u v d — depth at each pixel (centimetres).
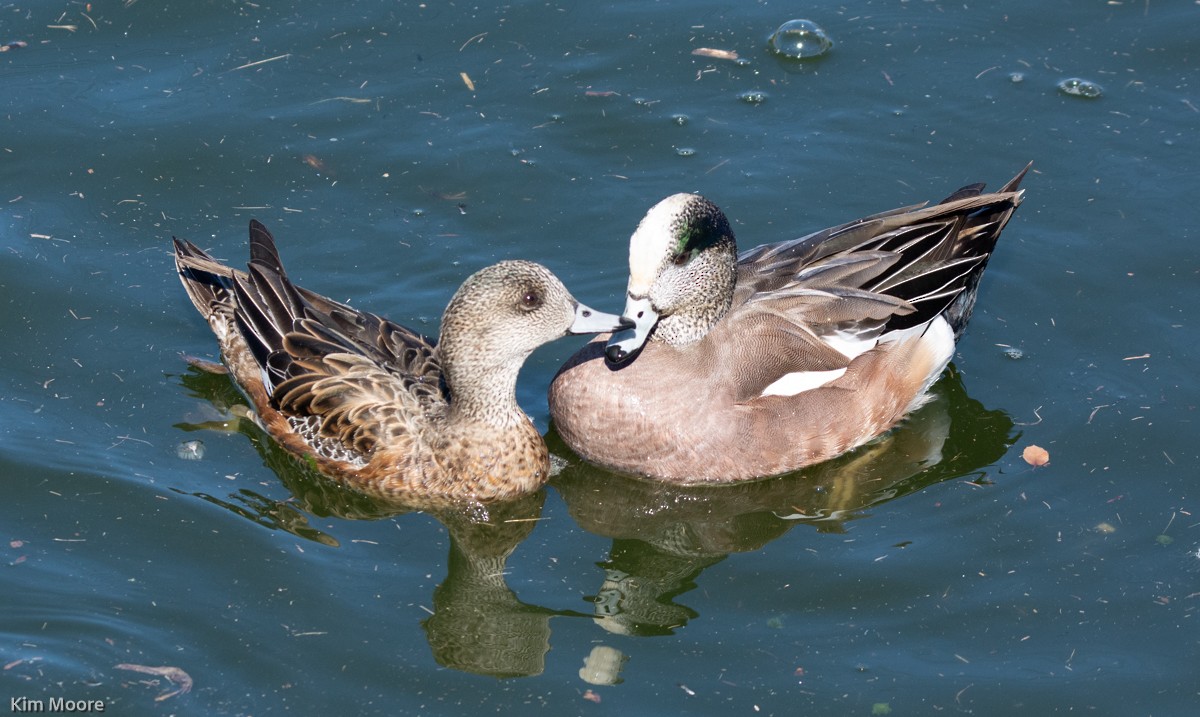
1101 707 886
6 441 1084
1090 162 1373
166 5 1523
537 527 1081
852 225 1181
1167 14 1534
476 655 931
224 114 1402
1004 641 940
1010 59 1489
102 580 974
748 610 976
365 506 1105
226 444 1134
